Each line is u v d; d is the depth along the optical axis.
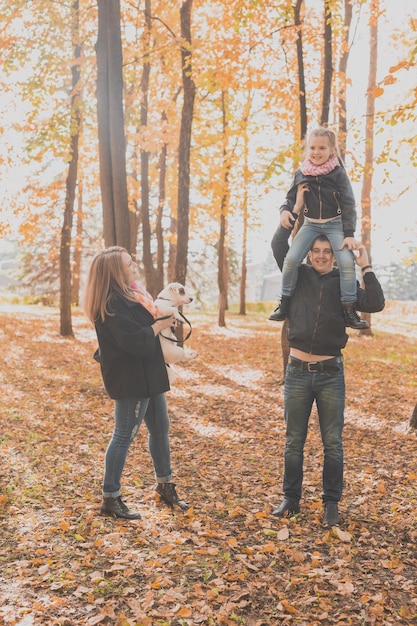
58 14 12.40
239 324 23.03
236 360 14.20
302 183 4.38
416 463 6.17
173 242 20.61
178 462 6.31
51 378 10.79
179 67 15.21
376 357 14.70
